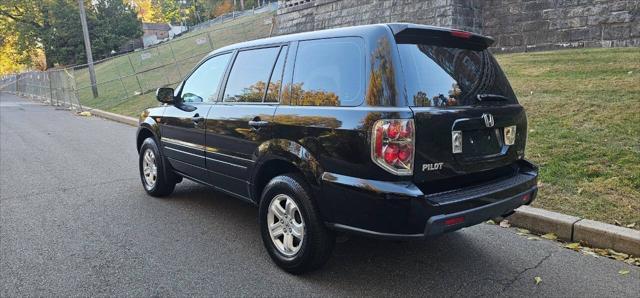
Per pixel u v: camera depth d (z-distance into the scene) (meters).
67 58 51.41
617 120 6.51
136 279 3.73
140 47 54.22
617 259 3.96
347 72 3.40
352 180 3.17
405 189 2.98
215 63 5.00
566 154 5.90
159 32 79.12
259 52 4.36
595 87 7.92
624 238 4.02
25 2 48.09
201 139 4.82
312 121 3.48
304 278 3.72
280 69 4.02
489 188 3.42
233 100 4.50
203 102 4.98
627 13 11.58
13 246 4.43
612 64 9.05
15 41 50.62
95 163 8.42
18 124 15.39
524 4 13.75
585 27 12.41
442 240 4.47
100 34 52.22
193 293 3.50
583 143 6.09
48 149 10.10
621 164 5.39
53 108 22.41
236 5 71.56
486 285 3.57
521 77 9.59
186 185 6.71
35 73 30.36
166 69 24.67
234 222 5.06
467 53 3.76
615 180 5.11
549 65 10.07
